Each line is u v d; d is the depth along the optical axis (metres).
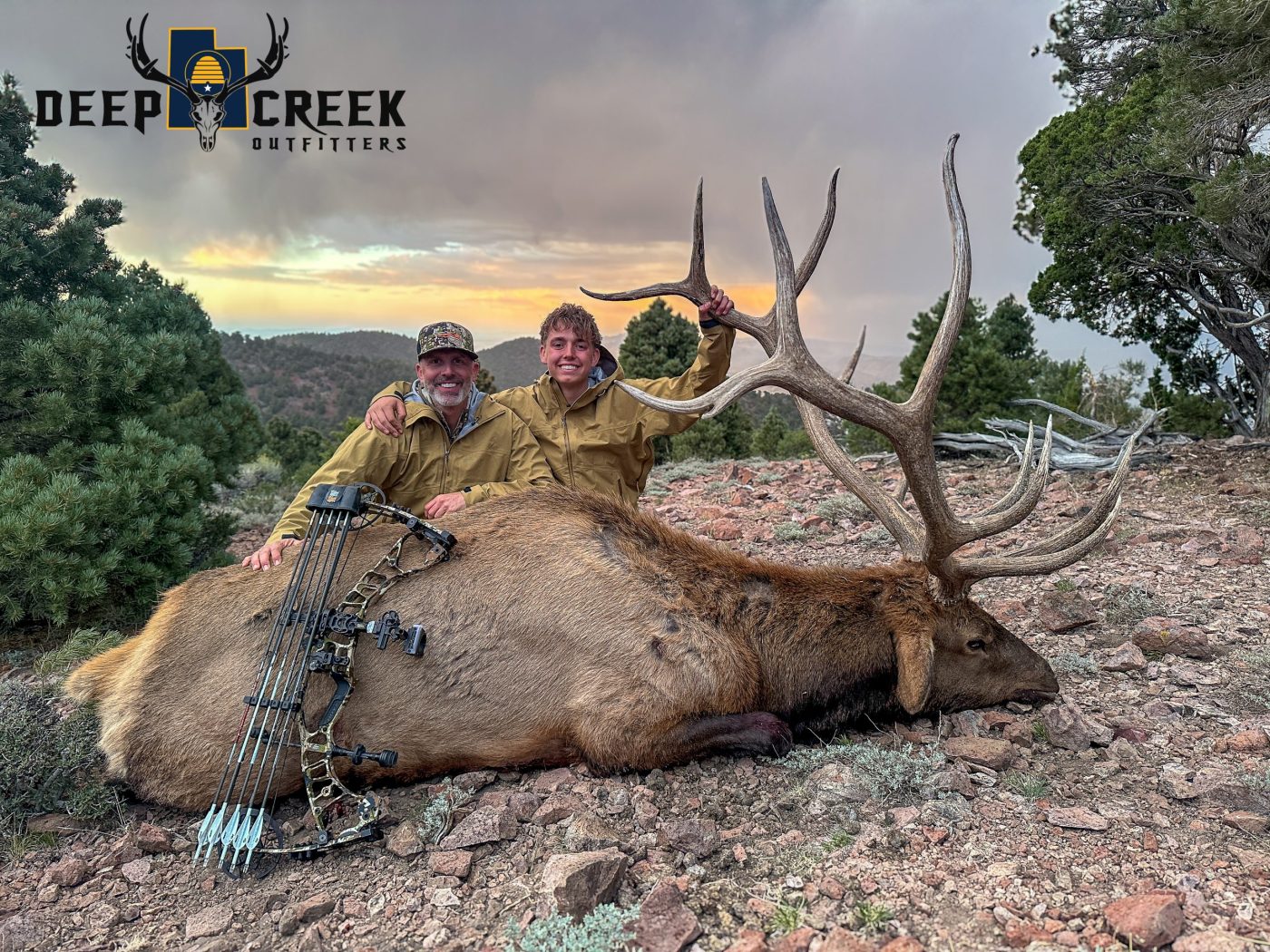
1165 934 2.21
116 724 3.13
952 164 3.11
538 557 3.38
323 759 3.03
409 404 4.24
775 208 3.08
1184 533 6.57
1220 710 3.73
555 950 2.26
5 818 3.03
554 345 4.59
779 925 2.37
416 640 3.11
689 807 3.09
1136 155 14.43
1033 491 3.38
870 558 6.64
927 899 2.46
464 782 3.24
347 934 2.48
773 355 3.14
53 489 5.47
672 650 3.28
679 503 9.27
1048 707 3.65
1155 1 15.64
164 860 2.91
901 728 3.76
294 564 3.36
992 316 36.19
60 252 7.55
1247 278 14.89
